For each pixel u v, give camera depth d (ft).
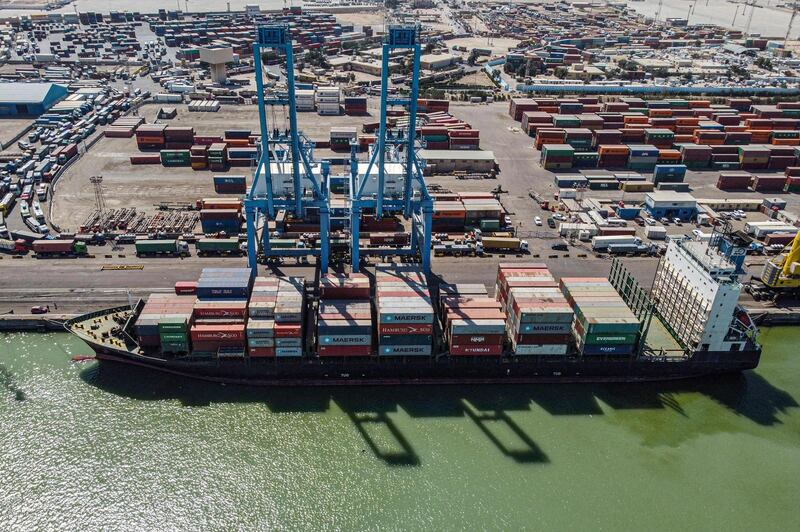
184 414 223.30
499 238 339.57
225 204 351.46
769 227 362.53
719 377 255.09
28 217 349.41
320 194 271.49
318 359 235.81
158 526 184.44
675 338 262.88
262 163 302.04
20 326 263.08
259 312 235.40
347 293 246.88
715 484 203.41
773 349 273.33
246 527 184.65
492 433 220.43
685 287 253.44
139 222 352.69
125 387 234.58
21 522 183.73
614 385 248.11
